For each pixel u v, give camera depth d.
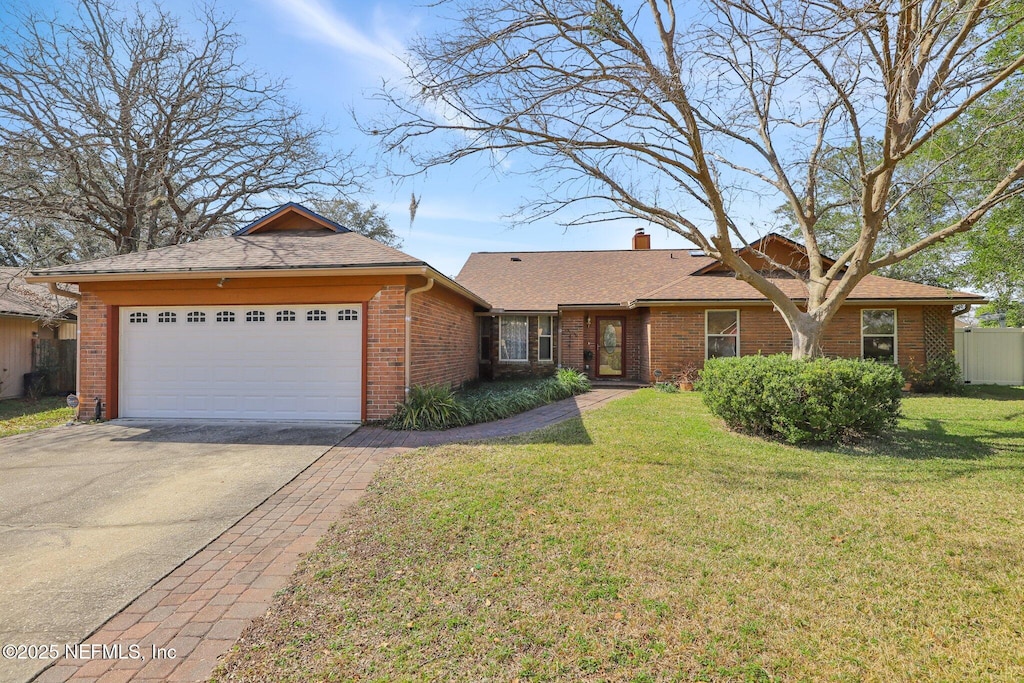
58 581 3.37
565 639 2.67
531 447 6.70
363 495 5.00
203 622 2.89
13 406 11.95
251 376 8.95
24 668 2.49
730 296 13.98
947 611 2.92
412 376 9.02
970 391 13.18
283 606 3.04
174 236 18.55
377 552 3.72
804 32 5.83
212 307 9.03
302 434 7.82
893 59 7.28
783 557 3.59
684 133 6.75
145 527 4.29
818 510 4.49
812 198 9.16
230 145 17.31
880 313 13.73
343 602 3.07
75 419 9.10
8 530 4.23
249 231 11.38
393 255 8.96
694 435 7.51
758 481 5.30
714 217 7.62
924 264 20.08
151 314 9.19
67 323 15.84
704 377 8.90
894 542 3.83
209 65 16.77
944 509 4.51
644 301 14.12
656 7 6.96
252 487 5.31
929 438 7.28
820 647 2.60
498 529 4.07
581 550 3.70
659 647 2.60
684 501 4.69
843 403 6.71
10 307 13.22
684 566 3.46
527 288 17.95
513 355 17.08
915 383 13.12
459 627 2.79
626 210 8.26
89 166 15.29
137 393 9.17
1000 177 9.64
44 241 16.05
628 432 7.71
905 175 14.39
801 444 6.92
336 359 8.78
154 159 16.69
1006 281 17.11
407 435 7.78
